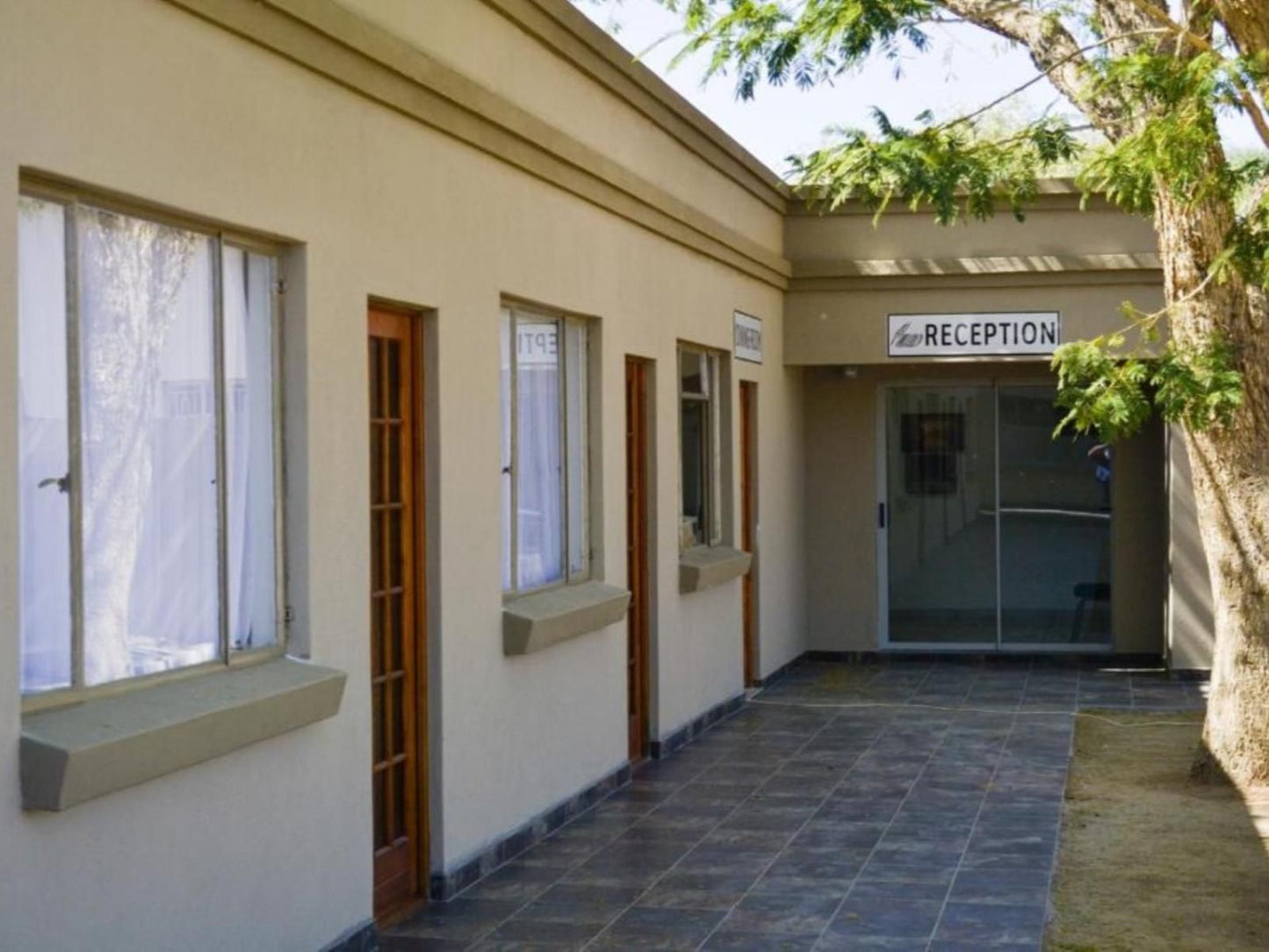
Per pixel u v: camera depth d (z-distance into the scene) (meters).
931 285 15.26
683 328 12.07
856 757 11.50
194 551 5.81
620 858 8.59
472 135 7.98
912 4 7.81
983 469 16.66
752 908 7.62
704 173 12.66
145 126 5.30
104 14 5.08
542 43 9.11
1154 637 16.27
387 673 7.47
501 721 8.48
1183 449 15.20
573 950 6.99
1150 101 8.75
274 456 6.35
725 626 13.34
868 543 16.66
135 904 5.19
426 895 7.75
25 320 4.95
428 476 7.77
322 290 6.52
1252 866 8.44
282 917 6.12
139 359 5.52
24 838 4.67
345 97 6.73
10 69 4.64
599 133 10.16
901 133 9.09
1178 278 9.97
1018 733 12.45
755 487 14.55
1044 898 7.76
